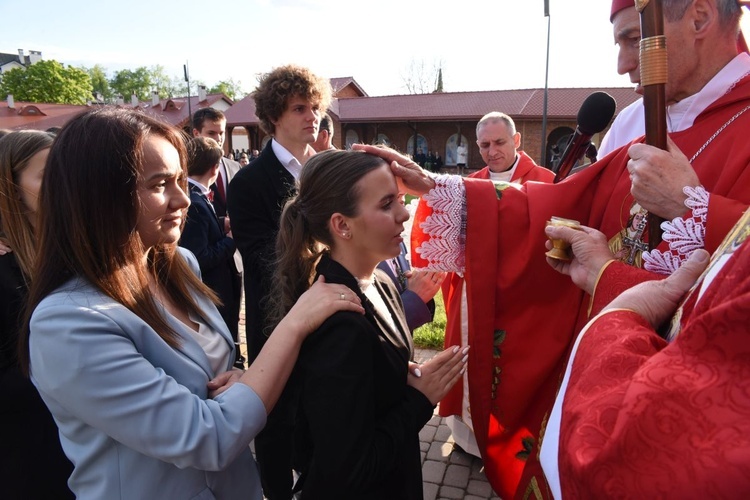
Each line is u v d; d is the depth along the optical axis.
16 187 1.56
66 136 1.09
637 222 1.54
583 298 1.62
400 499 1.42
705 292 0.80
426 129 25.44
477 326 1.75
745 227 0.85
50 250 1.09
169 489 1.13
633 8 1.47
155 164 1.14
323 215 1.41
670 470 0.66
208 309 1.44
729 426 0.65
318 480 1.27
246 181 2.53
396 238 1.42
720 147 1.46
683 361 0.73
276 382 1.18
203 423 1.06
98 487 1.10
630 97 20.36
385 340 1.38
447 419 3.12
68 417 1.09
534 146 21.86
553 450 0.93
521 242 1.73
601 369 0.86
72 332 1.00
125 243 1.12
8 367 1.55
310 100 2.53
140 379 1.03
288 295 1.50
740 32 1.54
